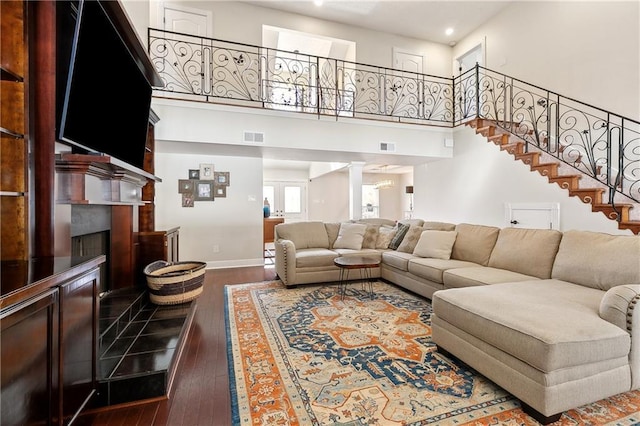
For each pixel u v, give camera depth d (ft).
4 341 3.08
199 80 17.10
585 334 5.08
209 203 17.70
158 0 16.34
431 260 11.72
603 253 7.55
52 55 5.47
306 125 15.48
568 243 8.56
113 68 7.22
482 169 17.15
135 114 8.76
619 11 13.17
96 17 6.21
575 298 6.69
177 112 13.33
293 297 11.94
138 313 8.61
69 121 5.68
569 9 15.19
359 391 5.93
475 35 20.81
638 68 12.53
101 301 9.49
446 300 7.04
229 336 8.42
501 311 5.94
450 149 18.98
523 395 5.21
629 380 5.42
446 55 22.80
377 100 21.07
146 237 11.70
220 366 6.93
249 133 14.43
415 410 5.37
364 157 18.48
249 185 18.38
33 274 3.98
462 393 5.86
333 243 16.01
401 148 17.66
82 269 4.73
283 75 23.93
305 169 35.40
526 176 14.76
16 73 5.13
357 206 20.29
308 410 5.39
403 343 7.95
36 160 5.41
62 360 4.17
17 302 3.23
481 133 17.06
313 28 19.47
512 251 9.98
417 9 18.67
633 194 11.93
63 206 6.17
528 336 5.10
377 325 9.12
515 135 15.42
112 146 7.46
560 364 4.87
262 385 6.14
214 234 17.79
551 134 15.92
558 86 15.70
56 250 5.87
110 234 10.36
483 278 9.04
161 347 6.66
